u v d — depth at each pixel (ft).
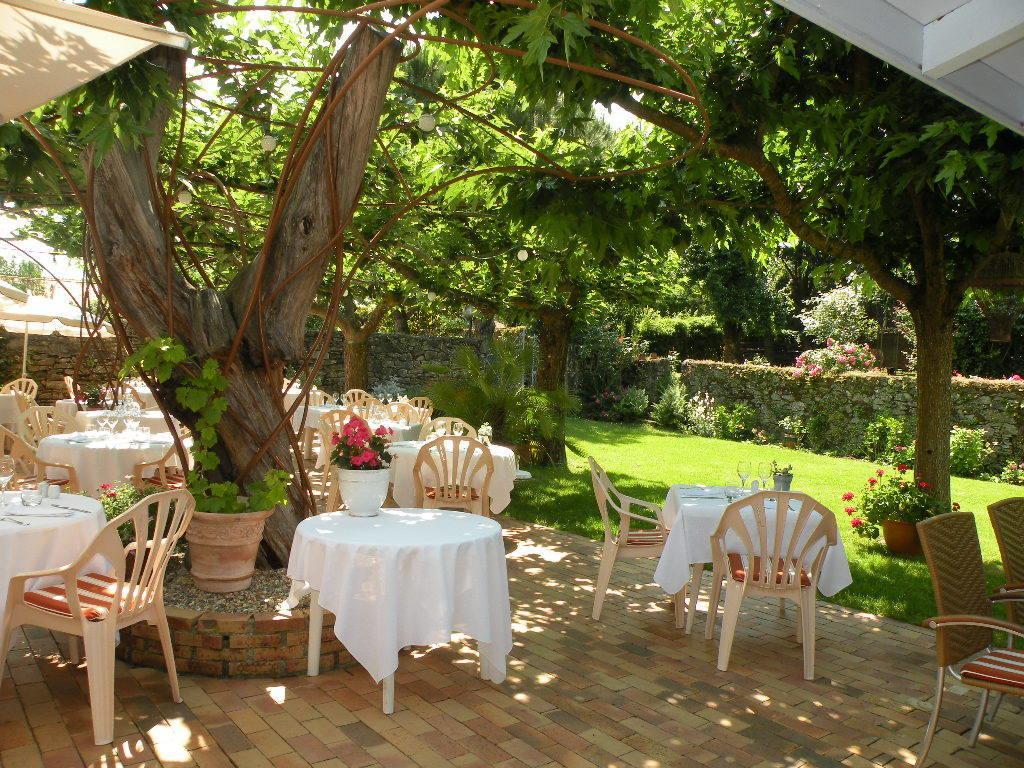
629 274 34.63
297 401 15.60
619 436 51.80
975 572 11.45
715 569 15.48
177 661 12.76
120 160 13.96
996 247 20.47
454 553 11.58
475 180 20.38
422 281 31.89
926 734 10.55
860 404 47.14
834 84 18.30
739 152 17.93
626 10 13.29
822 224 23.82
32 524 11.78
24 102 9.03
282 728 11.07
